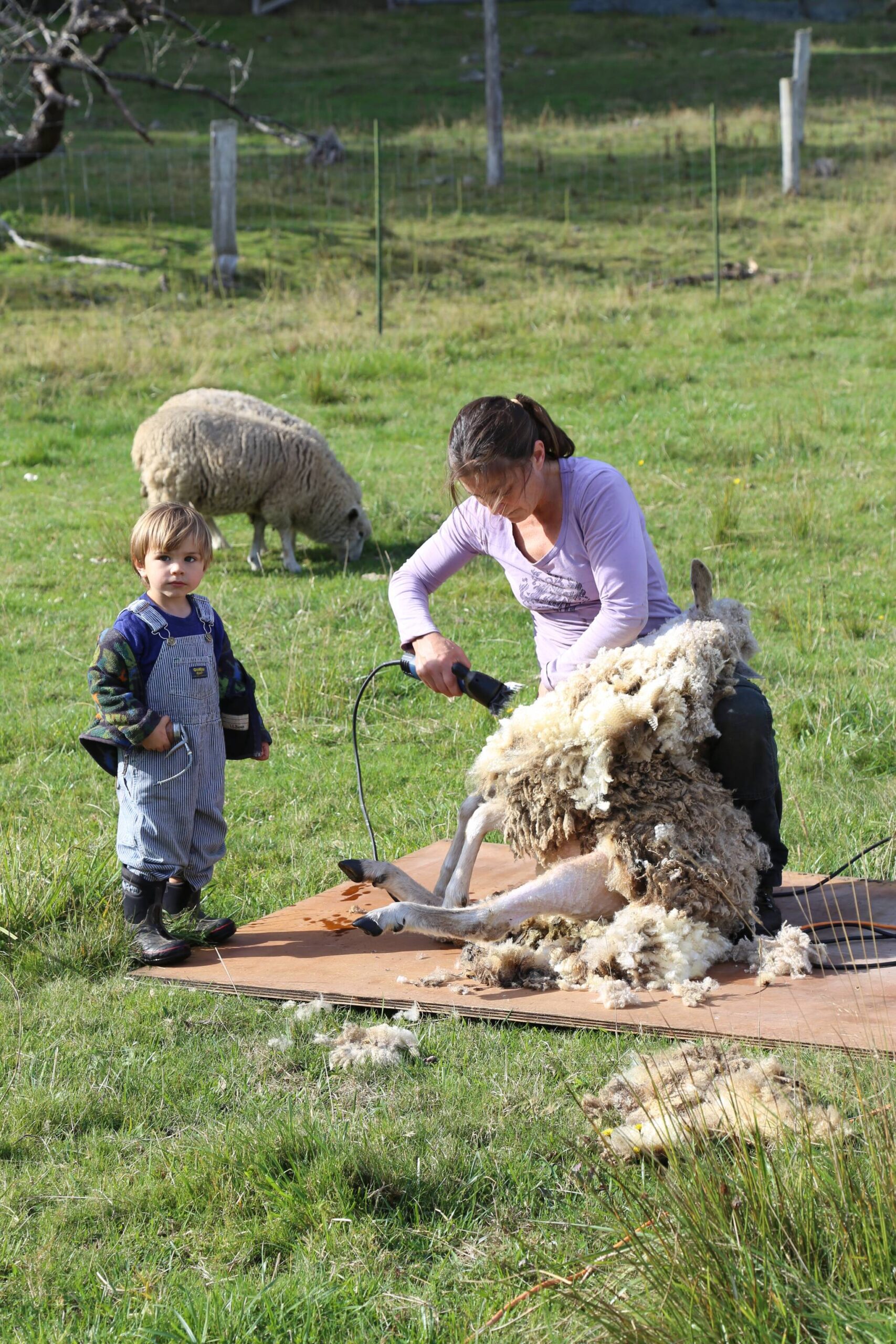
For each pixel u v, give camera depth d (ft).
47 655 28.66
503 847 19.10
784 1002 13.39
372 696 26.21
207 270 70.49
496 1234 10.34
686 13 148.97
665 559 33.81
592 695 14.70
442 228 78.84
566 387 51.75
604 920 14.82
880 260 69.92
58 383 53.67
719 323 60.13
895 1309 8.48
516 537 15.43
